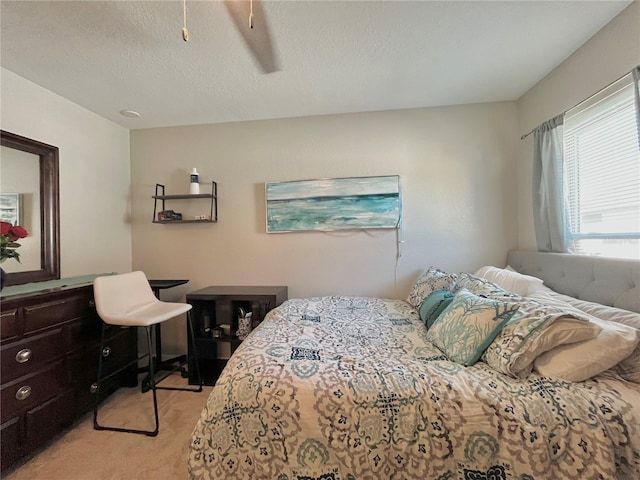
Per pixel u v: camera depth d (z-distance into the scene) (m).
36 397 1.54
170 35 1.52
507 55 1.77
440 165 2.50
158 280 2.65
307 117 2.63
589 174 1.72
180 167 2.78
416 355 1.37
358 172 2.59
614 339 1.06
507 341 1.17
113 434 1.71
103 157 2.54
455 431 0.98
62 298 1.71
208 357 2.43
